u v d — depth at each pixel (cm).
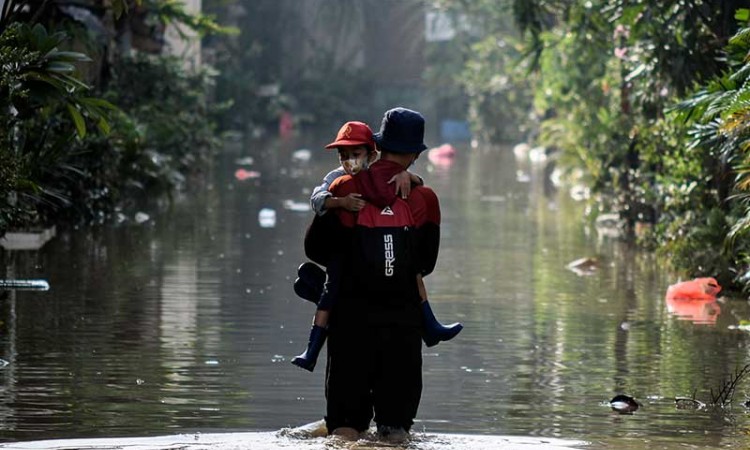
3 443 1302
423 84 12050
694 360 1866
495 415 1517
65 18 3469
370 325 1257
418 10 12475
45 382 1644
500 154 8106
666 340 2028
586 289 2597
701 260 2644
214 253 3045
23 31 2033
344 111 11988
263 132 10369
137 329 2044
